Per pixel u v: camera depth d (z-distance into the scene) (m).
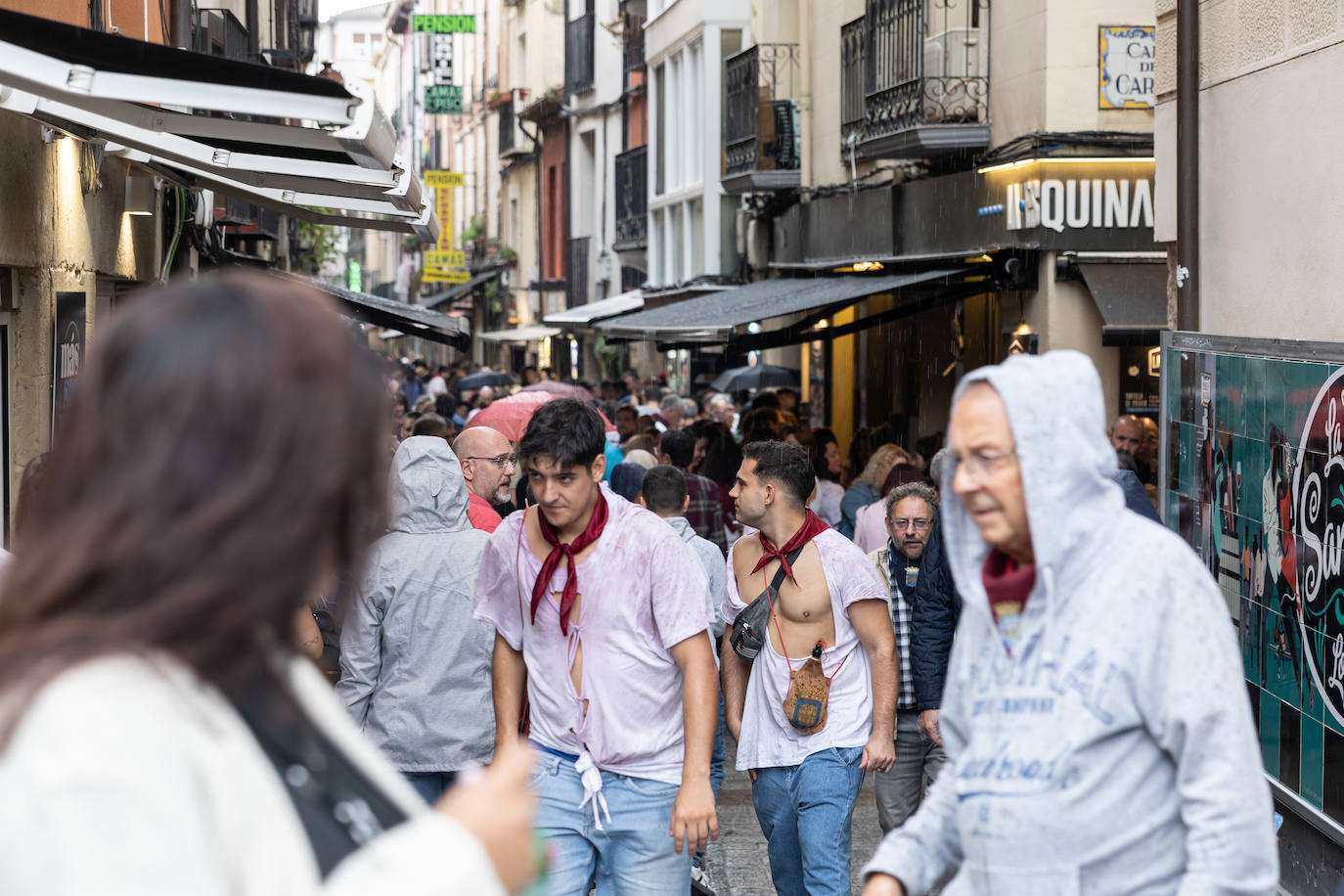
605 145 35.97
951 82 15.30
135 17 11.27
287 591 1.23
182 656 1.19
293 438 1.22
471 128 58.22
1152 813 2.32
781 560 5.18
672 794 4.41
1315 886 5.77
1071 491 2.31
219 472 1.20
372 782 1.37
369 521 1.29
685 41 26.16
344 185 7.07
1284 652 6.04
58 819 1.07
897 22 16.30
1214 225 8.49
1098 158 13.76
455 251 50.41
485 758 5.13
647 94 30.83
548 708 4.43
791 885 5.35
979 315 16.42
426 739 5.05
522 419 9.48
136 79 4.63
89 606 1.18
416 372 41.19
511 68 47.75
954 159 16.11
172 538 1.18
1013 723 2.37
